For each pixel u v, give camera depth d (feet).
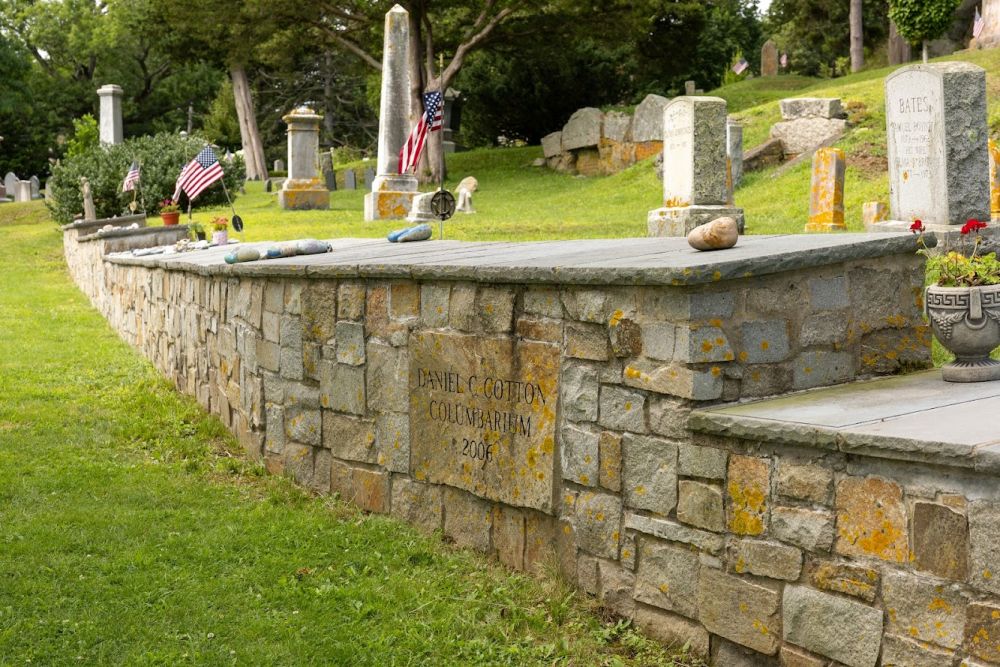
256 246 26.78
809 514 12.28
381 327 19.92
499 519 17.29
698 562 13.74
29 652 14.11
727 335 14.01
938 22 71.92
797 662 12.48
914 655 11.20
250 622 15.19
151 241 50.90
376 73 133.28
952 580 10.87
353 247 27.94
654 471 14.30
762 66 134.21
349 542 18.66
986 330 14.46
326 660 14.01
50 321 50.34
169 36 129.08
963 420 11.86
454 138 149.89
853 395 14.15
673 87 169.27
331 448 21.77
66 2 208.44
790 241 16.70
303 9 108.78
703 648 13.74
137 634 14.79
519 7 105.19
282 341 23.40
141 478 22.91
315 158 87.86
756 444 12.91
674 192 47.60
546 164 110.63
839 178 45.39
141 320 40.81
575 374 15.48
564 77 131.95
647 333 14.26
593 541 15.34
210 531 19.26
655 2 104.83
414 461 19.20
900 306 16.03
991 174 41.47
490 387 17.15
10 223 105.40
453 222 61.77
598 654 14.01
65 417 28.89
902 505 11.32
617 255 16.89
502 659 13.93
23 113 194.70
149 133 212.02
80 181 85.66
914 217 39.09
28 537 18.69
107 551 18.21
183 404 30.63
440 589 16.29
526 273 15.84
